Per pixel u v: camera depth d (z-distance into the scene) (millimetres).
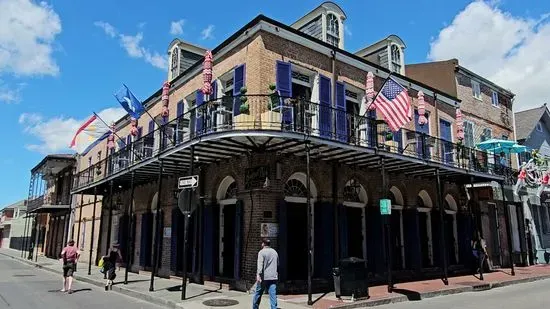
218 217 14234
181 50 19078
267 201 12383
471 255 19359
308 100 13281
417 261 16609
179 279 15391
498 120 24891
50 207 30125
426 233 18312
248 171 12805
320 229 13648
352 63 15961
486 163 19969
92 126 20469
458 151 17391
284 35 13805
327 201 13992
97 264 22531
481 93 23969
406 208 17047
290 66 13641
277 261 9242
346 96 15820
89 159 28859
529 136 26641
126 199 21703
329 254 13469
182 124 15664
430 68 23000
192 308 9797
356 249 15148
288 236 13148
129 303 11203
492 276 17438
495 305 10805
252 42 13469
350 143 12625
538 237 24594
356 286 10961
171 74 19359
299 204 13641
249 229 12438
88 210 27922
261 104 12672
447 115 20438
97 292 13570
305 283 12633
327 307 9875
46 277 19250
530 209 24391
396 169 16062
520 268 21297
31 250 32469
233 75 14164
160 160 13812
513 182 23453
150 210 19109
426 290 12875
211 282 13539
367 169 15633
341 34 16625
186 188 11547
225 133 11141
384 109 13570
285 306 9969
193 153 11844
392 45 19141
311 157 13594
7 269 24234
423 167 15562
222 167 14125
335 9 16500
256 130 10953
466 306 10680
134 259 19594
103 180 19328
